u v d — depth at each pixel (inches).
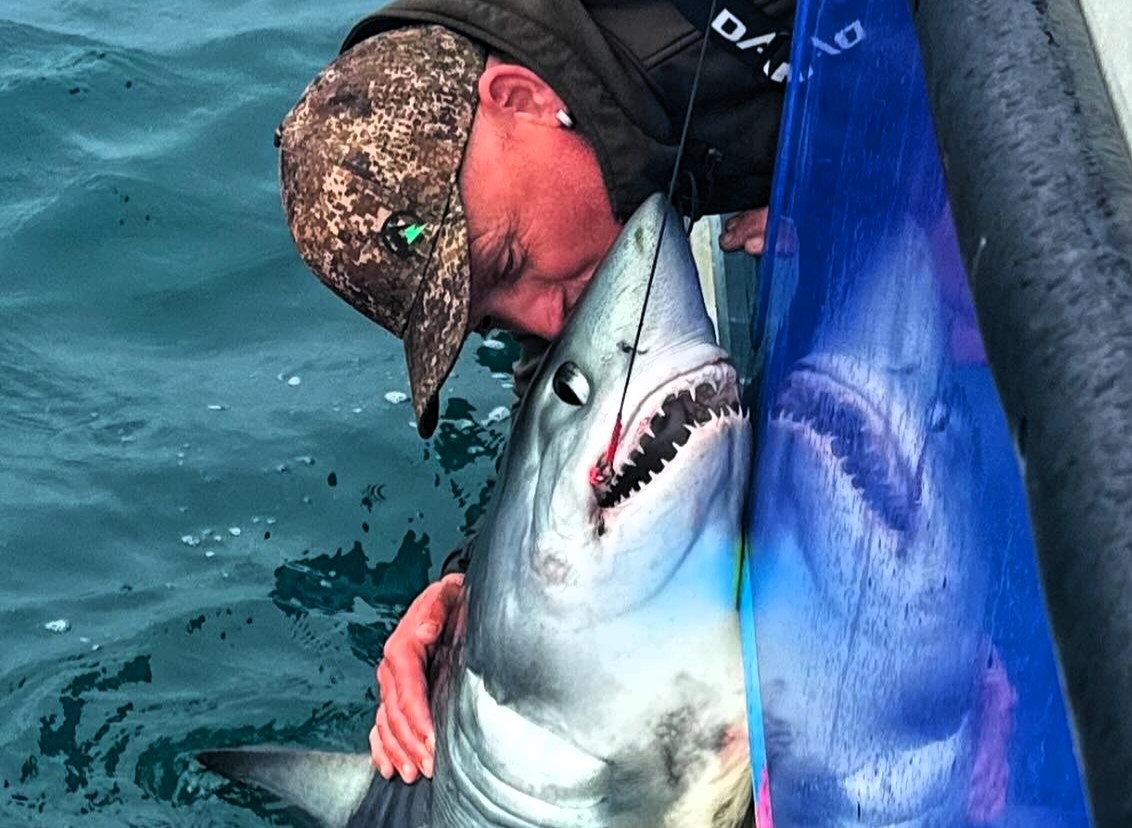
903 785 49.6
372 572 139.5
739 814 80.4
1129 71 37.3
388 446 150.0
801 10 71.6
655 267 76.7
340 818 103.7
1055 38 40.1
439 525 143.2
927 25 44.8
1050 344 34.9
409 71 87.7
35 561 140.6
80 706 128.6
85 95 191.8
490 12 86.6
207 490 146.6
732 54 83.7
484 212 87.7
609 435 76.0
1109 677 29.9
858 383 56.6
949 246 45.8
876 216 55.1
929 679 46.8
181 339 163.5
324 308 166.9
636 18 84.4
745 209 90.4
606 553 76.2
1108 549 31.2
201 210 177.0
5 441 151.2
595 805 81.0
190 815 119.8
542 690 79.5
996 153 38.9
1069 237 35.9
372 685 130.3
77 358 160.7
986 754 41.8
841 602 57.5
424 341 89.4
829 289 62.6
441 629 101.4
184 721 127.7
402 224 88.2
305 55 199.8
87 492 146.0
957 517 44.4
